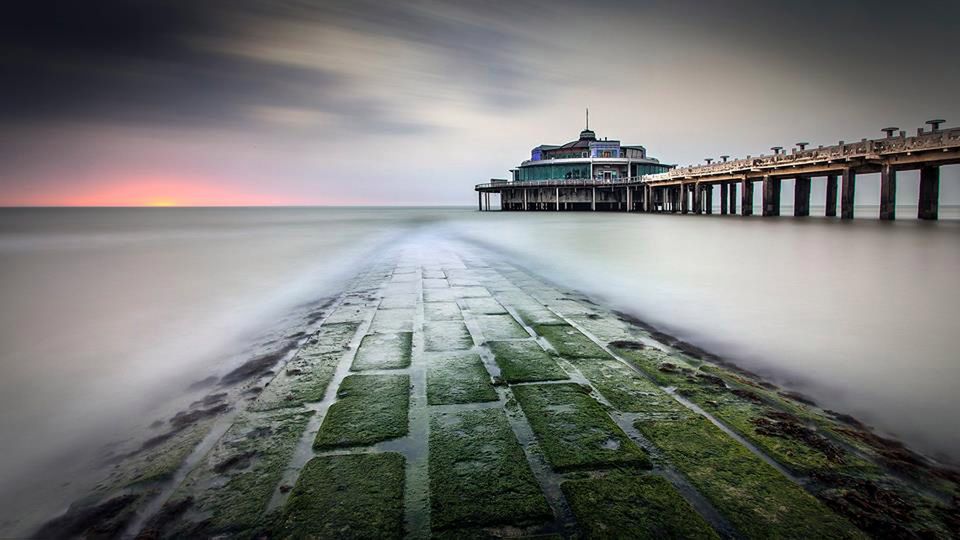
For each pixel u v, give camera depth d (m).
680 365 5.75
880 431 4.23
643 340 6.98
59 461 4.10
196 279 15.31
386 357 6.09
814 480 3.25
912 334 7.63
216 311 10.46
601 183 71.44
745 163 45.50
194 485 3.38
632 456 3.55
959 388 5.36
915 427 4.32
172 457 3.89
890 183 31.66
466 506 2.97
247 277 15.47
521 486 3.18
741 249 21.31
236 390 5.38
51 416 5.13
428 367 5.66
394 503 3.02
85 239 36.19
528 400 4.62
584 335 7.13
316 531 2.78
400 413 4.38
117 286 14.12
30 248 28.16
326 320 8.33
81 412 5.22
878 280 12.97
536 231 37.28
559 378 5.23
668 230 34.84
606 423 4.11
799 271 14.76
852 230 29.06
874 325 8.30
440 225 52.53
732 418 4.24
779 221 41.06
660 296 10.99
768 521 2.79
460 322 7.95
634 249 22.45
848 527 2.74
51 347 7.87
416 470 3.41
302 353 6.42
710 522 2.79
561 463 3.46
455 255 20.52
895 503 2.99
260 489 3.27
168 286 14.01
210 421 4.56
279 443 3.92
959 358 6.44
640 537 2.67
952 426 4.34
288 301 11.22
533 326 7.66
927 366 6.11
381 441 3.86
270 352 6.87
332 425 4.18
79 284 14.58
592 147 81.19
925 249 19.72
